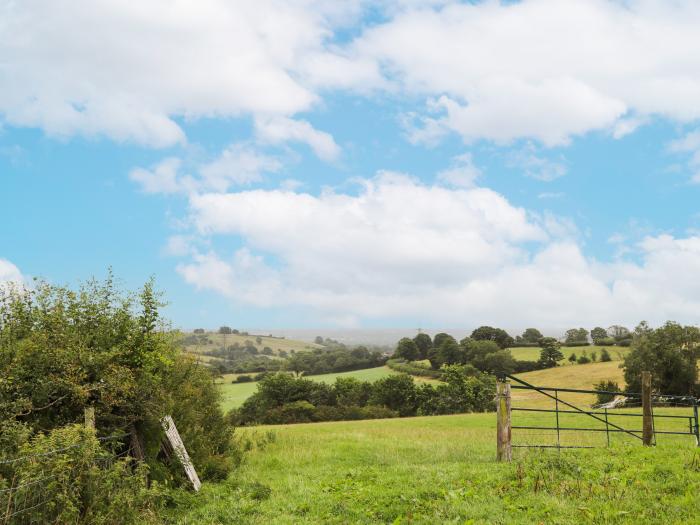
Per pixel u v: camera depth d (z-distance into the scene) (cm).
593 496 970
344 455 2033
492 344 12206
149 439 1296
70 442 892
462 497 1035
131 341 1274
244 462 1916
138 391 1266
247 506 1100
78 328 1270
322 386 10200
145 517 967
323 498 1145
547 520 849
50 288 1290
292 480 1434
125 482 964
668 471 1109
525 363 12288
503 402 1550
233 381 13050
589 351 13475
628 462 1264
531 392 9469
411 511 959
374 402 9962
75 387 1126
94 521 850
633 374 8131
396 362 13788
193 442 1524
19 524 772
